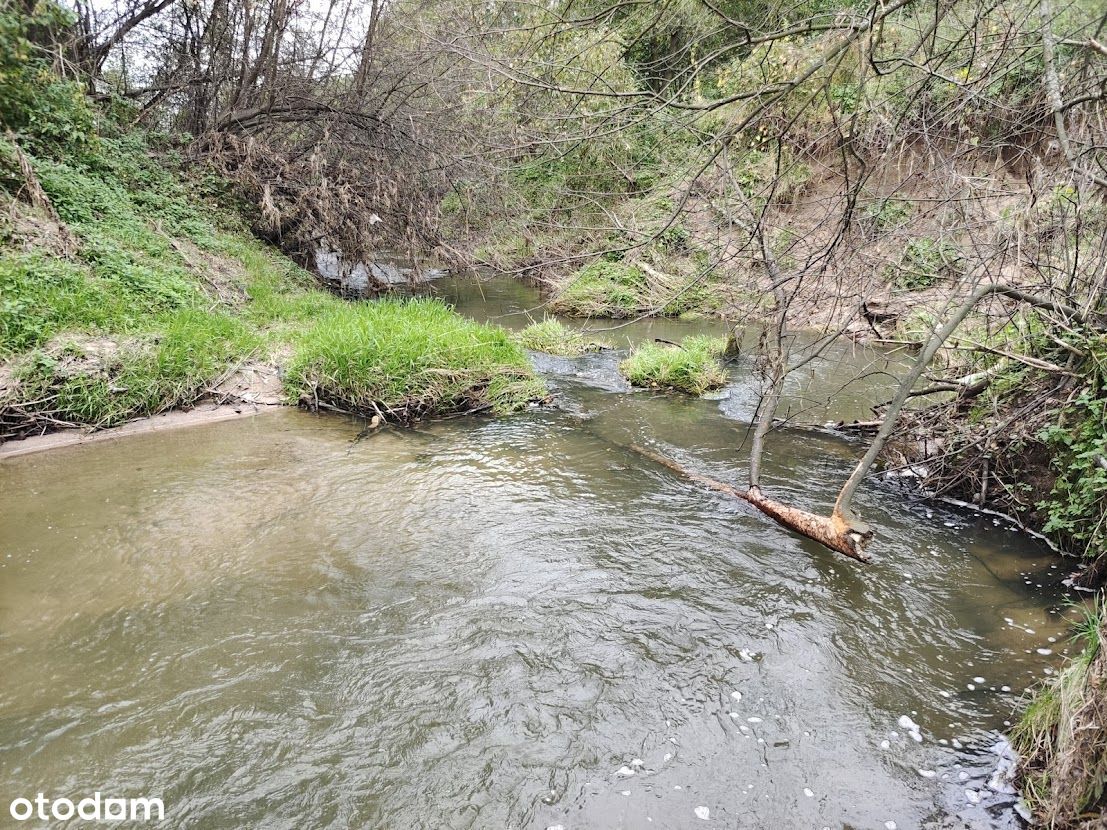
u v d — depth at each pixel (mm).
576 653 3650
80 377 6754
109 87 13344
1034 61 4734
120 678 3365
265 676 3418
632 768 2957
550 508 5352
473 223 13852
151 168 11938
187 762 2912
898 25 4820
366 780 2863
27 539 4641
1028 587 4316
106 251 8766
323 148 13742
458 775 2898
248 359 8391
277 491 5547
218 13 13102
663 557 4633
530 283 16984
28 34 10883
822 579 4395
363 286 15180
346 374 7707
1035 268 4926
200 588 4145
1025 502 5113
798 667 3590
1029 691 3393
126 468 5906
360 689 3354
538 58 5875
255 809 2719
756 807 2787
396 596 4125
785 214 7008
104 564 4367
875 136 5102
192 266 10180
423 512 5238
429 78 12742
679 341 11391
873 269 5629
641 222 7750
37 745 2953
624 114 5383
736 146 5711
